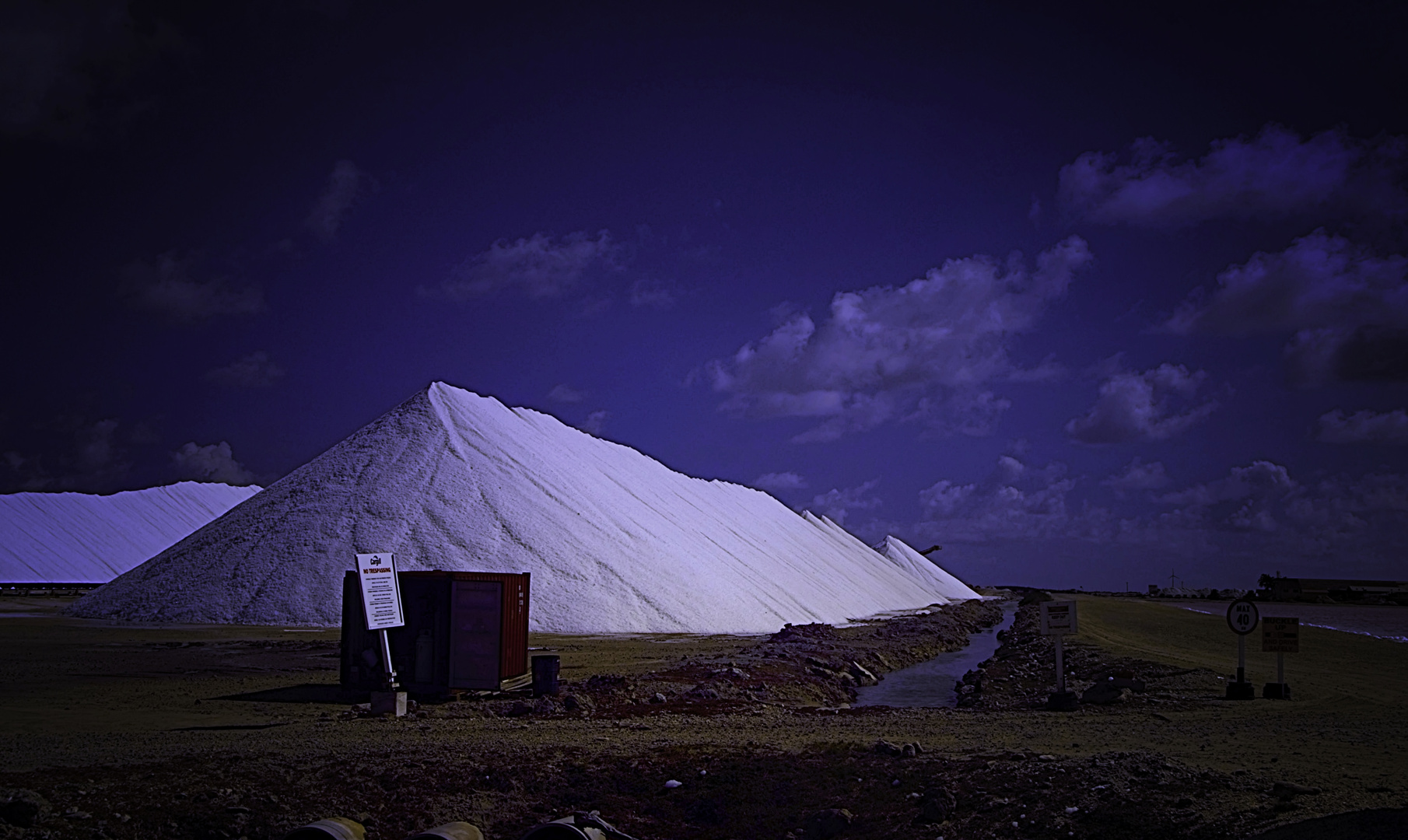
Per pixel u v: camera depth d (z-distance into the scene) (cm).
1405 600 12406
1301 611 10144
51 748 1417
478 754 1369
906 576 9925
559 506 4400
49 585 8025
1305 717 1702
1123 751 1274
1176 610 8744
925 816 1087
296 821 1105
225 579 3872
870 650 3375
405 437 4641
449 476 4359
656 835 1116
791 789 1230
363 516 4081
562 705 1884
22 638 3166
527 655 2239
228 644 2995
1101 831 993
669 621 3869
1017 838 1013
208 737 1528
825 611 5362
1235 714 1769
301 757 1344
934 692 2625
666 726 1652
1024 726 1630
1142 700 2033
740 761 1334
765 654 2809
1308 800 996
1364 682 2614
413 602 2072
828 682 2567
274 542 4009
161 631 3394
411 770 1270
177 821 1084
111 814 1084
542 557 3984
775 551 6356
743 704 1966
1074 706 1903
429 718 1758
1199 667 2591
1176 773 1127
